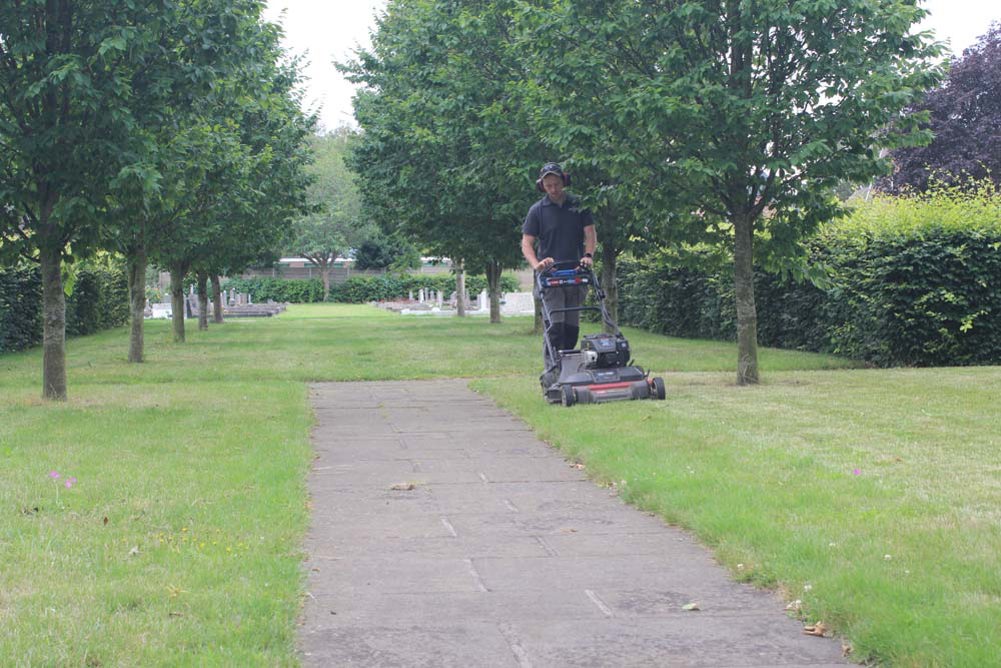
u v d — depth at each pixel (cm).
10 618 456
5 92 1223
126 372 1842
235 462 861
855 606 464
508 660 437
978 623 428
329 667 429
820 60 1224
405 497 768
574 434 972
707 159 1252
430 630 475
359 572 571
